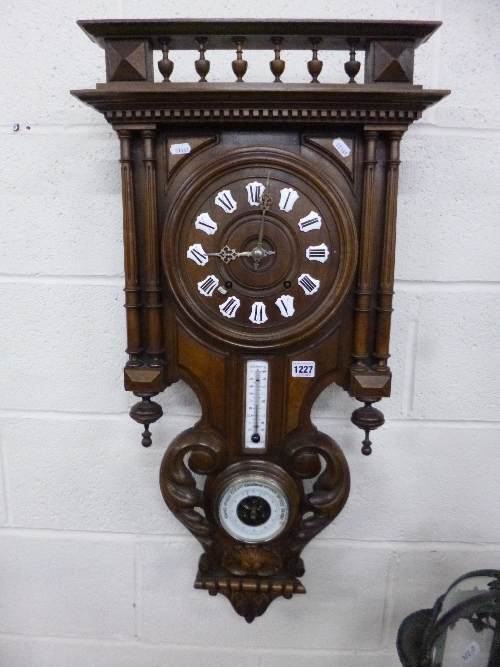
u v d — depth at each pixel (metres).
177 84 0.52
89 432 0.75
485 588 0.63
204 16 0.65
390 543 0.77
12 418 0.75
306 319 0.60
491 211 0.68
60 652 0.81
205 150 0.57
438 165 0.67
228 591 0.69
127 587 0.79
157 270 0.59
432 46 0.65
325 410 0.73
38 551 0.79
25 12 0.65
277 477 0.64
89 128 0.67
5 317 0.72
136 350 0.60
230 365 0.62
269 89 0.52
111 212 0.69
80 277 0.70
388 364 0.72
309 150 0.58
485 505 0.76
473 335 0.71
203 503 0.66
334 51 0.65
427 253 0.69
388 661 0.81
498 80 0.65
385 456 0.75
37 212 0.69
